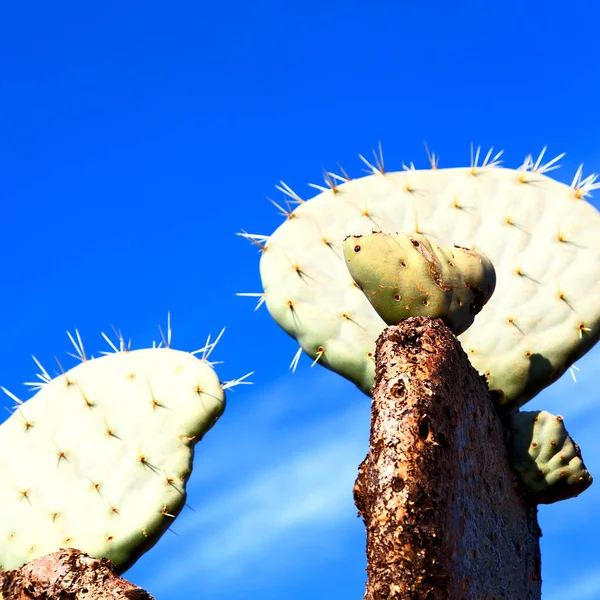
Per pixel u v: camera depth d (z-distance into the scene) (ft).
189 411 22.17
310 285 20.03
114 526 21.44
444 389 13.76
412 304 15.60
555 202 20.54
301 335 19.81
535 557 17.72
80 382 22.91
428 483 12.87
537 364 18.93
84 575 16.33
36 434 22.63
